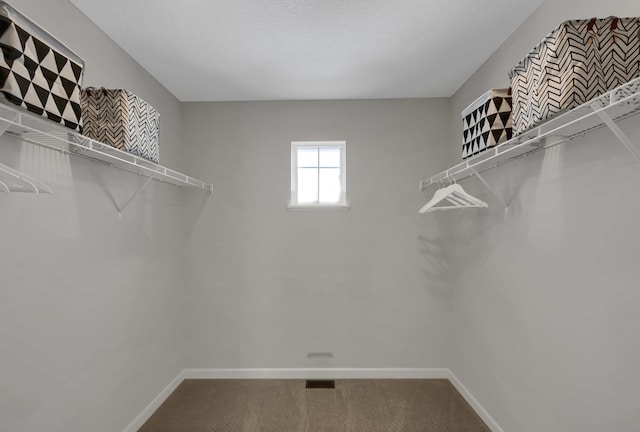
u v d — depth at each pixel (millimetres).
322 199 3201
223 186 3059
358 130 3059
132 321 2203
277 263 3035
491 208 2225
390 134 3053
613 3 1281
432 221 3012
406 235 3020
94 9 1757
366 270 3021
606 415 1312
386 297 3012
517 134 1479
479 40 2092
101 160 1860
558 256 1576
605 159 1312
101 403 1882
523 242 1858
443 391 2734
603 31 1149
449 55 2277
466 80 2674
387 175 3043
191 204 3043
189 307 3021
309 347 3010
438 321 2994
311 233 3041
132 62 2277
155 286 2518
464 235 2672
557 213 1582
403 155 3045
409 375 2982
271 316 3021
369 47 2168
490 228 2238
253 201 3053
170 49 2174
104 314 1915
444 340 2992
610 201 1291
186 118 3074
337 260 3029
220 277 3033
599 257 1342
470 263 2557
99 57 1928
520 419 1890
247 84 2721
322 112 3070
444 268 3000
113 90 1653
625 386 1231
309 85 2754
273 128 3074
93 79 1880
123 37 2029
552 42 1221
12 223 1355
